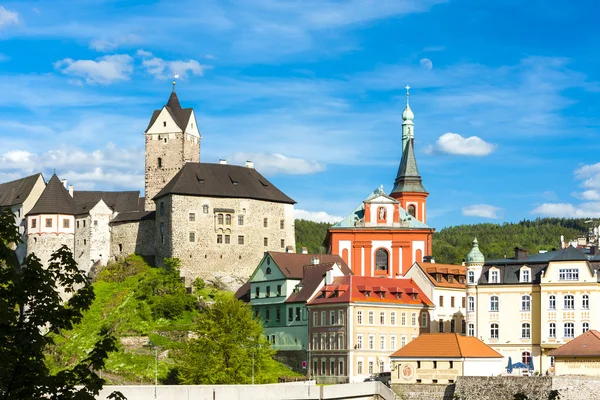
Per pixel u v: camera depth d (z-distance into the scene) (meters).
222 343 139.38
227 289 196.50
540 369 151.75
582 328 149.75
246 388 112.31
